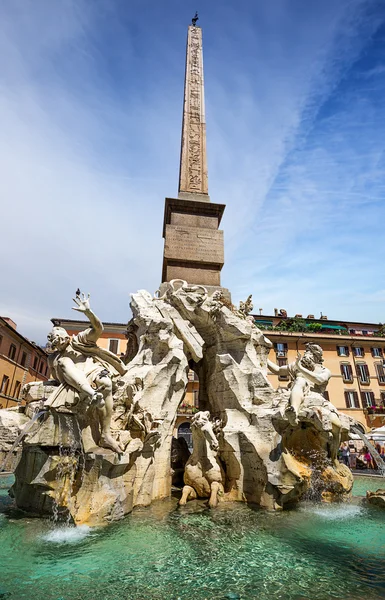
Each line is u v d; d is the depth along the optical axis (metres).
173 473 9.54
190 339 9.13
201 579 3.96
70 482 5.98
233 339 9.50
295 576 4.06
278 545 4.97
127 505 6.23
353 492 9.52
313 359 9.13
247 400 8.66
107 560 4.39
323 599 3.56
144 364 8.53
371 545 5.04
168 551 4.68
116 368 7.53
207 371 10.25
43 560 4.38
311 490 7.67
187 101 14.98
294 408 7.27
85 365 6.96
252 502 7.37
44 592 3.63
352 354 35.75
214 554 4.61
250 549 4.80
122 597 3.56
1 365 29.73
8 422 9.52
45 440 6.13
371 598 3.58
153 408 7.73
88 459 5.97
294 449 8.09
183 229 11.63
